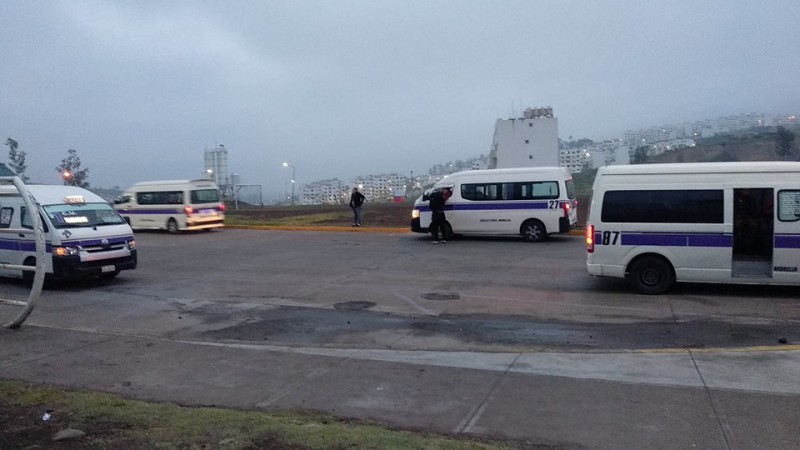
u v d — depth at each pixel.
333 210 41.69
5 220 13.57
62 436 4.89
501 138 64.81
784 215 10.45
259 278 14.03
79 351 7.96
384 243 20.69
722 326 8.83
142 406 5.67
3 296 12.48
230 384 6.52
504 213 20.00
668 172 11.05
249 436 4.84
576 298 11.02
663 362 7.06
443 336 8.59
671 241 10.99
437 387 6.30
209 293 12.36
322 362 7.31
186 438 4.82
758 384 6.22
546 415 5.46
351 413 5.59
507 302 10.80
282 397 6.07
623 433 5.02
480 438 4.97
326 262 16.34
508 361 7.23
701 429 5.08
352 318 9.82
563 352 7.62
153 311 10.75
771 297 10.73
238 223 30.30
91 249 13.09
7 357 7.69
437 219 20.25
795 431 5.03
